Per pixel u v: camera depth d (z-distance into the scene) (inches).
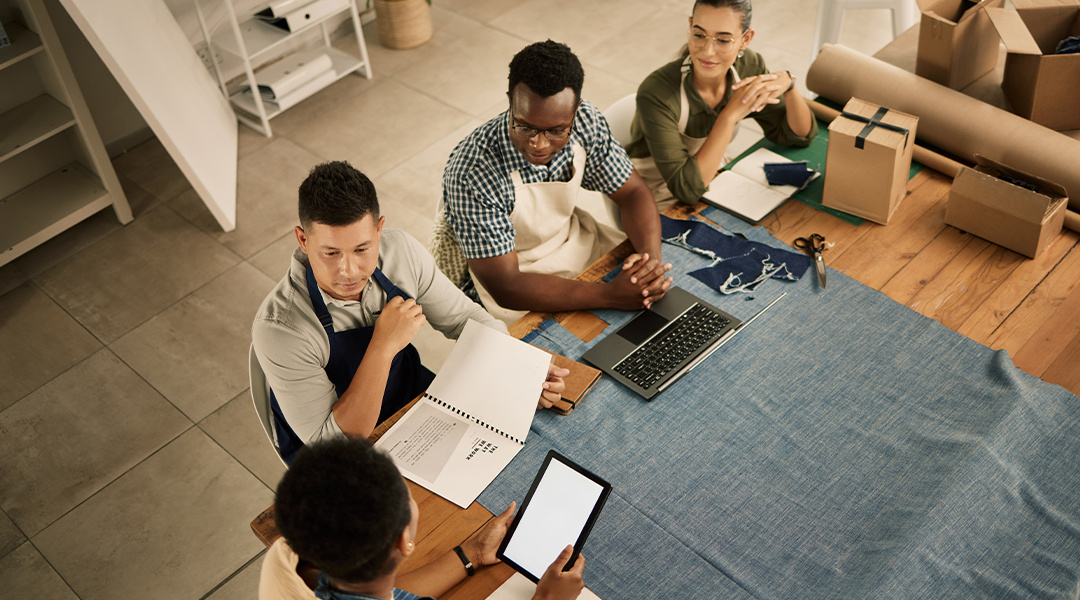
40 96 132.3
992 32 95.0
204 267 131.0
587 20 184.2
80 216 133.6
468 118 158.2
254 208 141.3
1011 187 77.1
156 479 102.1
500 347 70.3
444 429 66.6
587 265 94.0
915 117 82.2
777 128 96.1
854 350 71.9
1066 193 78.1
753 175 92.0
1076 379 68.5
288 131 158.6
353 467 38.6
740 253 82.3
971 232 82.3
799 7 182.4
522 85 70.9
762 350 72.6
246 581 91.5
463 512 60.8
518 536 56.4
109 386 113.7
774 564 56.8
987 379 68.3
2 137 125.0
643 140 100.1
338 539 38.1
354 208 58.7
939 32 91.0
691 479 62.5
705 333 73.6
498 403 67.2
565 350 73.9
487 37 181.0
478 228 79.7
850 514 59.6
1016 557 56.2
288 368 65.2
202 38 156.6
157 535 96.2
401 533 41.2
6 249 126.3
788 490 61.5
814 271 80.0
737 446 64.7
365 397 65.1
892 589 54.0
